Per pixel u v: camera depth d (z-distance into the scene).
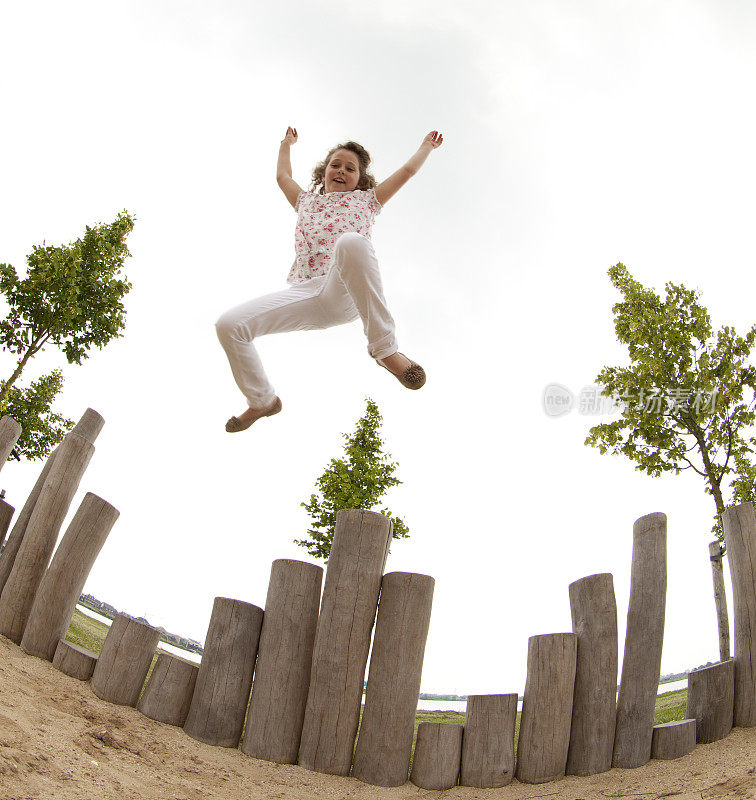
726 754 4.30
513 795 4.38
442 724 4.75
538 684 4.73
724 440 8.95
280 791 4.20
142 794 3.43
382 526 5.02
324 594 4.92
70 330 11.20
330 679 4.72
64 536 5.18
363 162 4.51
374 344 3.70
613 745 4.61
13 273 10.75
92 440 5.81
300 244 4.19
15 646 5.00
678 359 9.16
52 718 3.96
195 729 4.65
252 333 3.88
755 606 4.80
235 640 4.91
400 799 4.39
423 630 4.86
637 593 4.91
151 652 4.88
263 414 4.12
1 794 2.80
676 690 9.65
